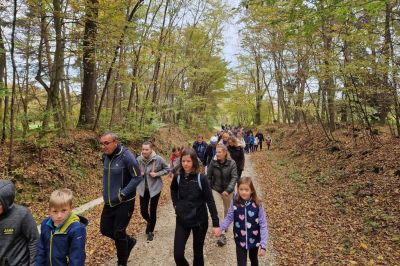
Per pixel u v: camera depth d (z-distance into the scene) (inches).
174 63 914.7
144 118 745.6
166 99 1000.2
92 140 544.4
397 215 265.6
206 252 234.4
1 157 381.1
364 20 407.2
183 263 166.6
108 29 452.8
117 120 760.3
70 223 121.6
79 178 438.6
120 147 190.2
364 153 474.6
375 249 225.3
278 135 1221.7
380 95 486.9
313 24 237.6
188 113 1248.8
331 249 232.4
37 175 380.8
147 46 593.0
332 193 368.5
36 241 117.1
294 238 258.5
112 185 186.2
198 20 1042.7
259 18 563.5
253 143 1019.3
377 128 600.4
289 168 605.6
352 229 262.8
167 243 248.1
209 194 171.5
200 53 1137.4
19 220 113.0
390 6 368.2
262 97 1640.0
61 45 478.3
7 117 461.7
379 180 356.2
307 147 729.6
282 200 381.4
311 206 340.5
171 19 806.5
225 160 258.1
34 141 428.5
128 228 280.1
